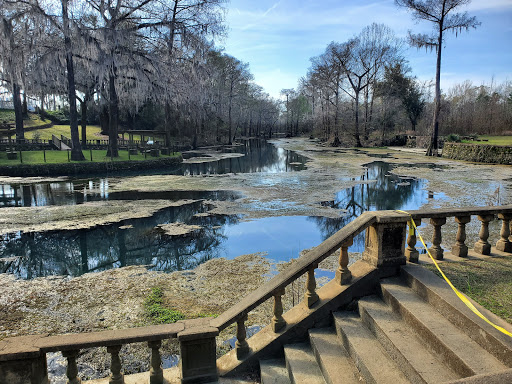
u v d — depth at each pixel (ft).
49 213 44.14
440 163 99.71
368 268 13.34
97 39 81.46
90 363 14.23
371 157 122.31
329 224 38.68
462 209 15.34
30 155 93.35
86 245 32.40
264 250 29.96
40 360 9.95
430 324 9.95
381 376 9.25
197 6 95.25
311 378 10.61
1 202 51.55
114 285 22.71
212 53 160.45
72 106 88.12
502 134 151.74
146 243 32.71
